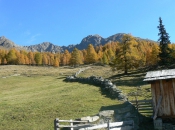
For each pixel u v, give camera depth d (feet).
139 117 65.72
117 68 206.18
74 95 107.34
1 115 83.05
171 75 61.41
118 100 88.02
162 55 190.19
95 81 138.92
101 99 93.15
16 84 194.18
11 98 121.90
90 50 411.13
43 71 297.53
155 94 63.77
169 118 61.93
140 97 100.89
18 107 93.35
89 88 123.85
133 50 199.82
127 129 56.59
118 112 67.05
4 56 507.71
